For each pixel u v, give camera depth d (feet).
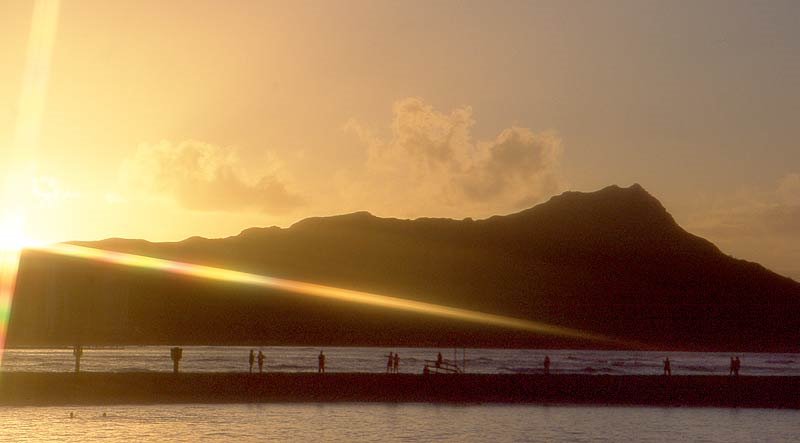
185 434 147.54
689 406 200.95
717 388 208.33
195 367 358.64
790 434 156.56
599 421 171.63
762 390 207.21
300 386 204.54
